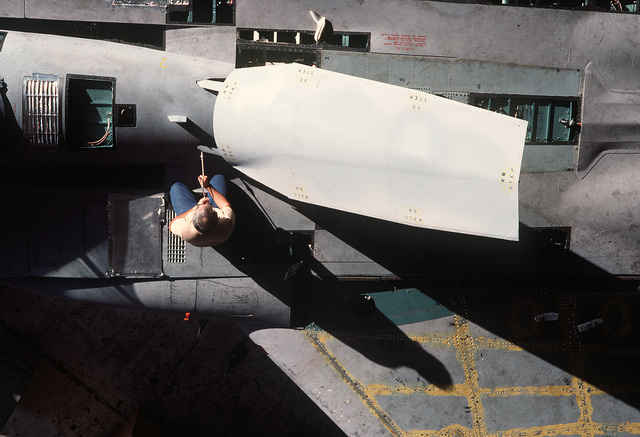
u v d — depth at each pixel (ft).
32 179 23.18
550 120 24.31
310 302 25.02
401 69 23.62
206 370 34.99
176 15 23.99
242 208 23.63
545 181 24.26
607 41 24.17
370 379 25.62
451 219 19.07
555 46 24.03
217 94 21.93
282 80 20.51
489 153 18.75
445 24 23.70
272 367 35.27
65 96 21.35
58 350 34.42
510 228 18.57
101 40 23.06
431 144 19.03
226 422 35.04
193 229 19.08
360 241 24.12
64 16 22.81
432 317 25.38
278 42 23.80
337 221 23.95
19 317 34.17
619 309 25.71
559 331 25.62
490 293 25.35
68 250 23.34
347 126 19.65
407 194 19.40
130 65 21.94
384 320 25.30
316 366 25.61
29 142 21.48
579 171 24.36
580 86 24.13
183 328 34.96
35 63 21.35
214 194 21.22
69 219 23.24
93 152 22.09
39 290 23.90
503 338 25.55
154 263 23.62
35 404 34.30
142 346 34.78
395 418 25.77
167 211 23.41
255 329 25.54
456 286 25.12
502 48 23.89
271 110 20.30
